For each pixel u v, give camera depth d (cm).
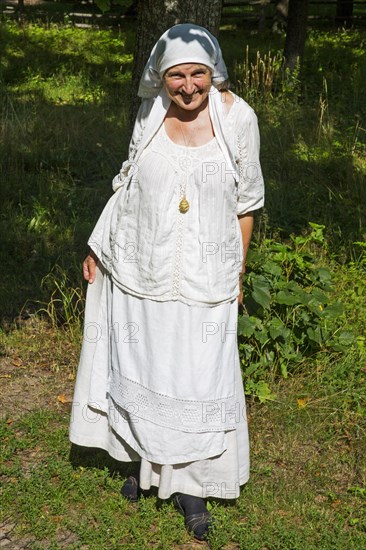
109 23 1791
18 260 614
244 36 1716
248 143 324
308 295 464
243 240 345
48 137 847
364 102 1041
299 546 338
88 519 353
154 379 324
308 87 1120
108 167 782
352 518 360
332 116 947
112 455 353
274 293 468
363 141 882
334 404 437
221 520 351
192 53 304
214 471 340
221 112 316
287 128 898
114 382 339
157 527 348
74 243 641
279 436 415
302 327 470
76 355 491
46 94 1060
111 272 333
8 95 1021
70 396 453
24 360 489
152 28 525
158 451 329
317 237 527
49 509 356
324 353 471
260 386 439
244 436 351
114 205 338
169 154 318
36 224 661
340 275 568
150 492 366
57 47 1390
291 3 1166
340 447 411
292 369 463
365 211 698
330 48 1450
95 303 353
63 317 535
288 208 711
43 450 399
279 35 1736
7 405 441
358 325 511
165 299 319
